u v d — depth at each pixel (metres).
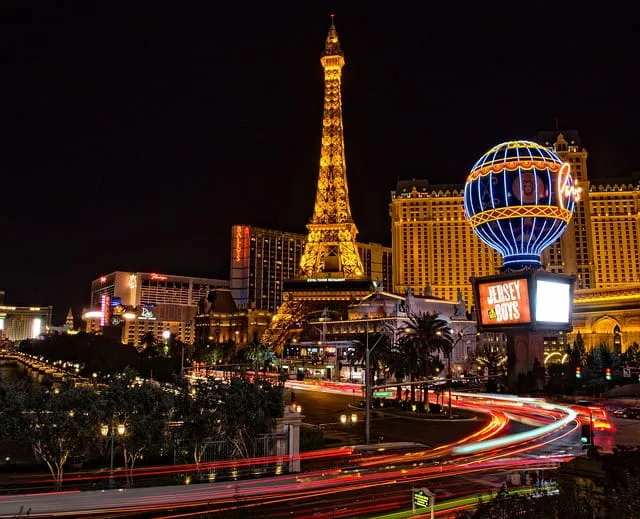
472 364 162.25
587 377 114.00
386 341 96.94
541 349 116.44
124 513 29.75
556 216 112.62
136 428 38.34
